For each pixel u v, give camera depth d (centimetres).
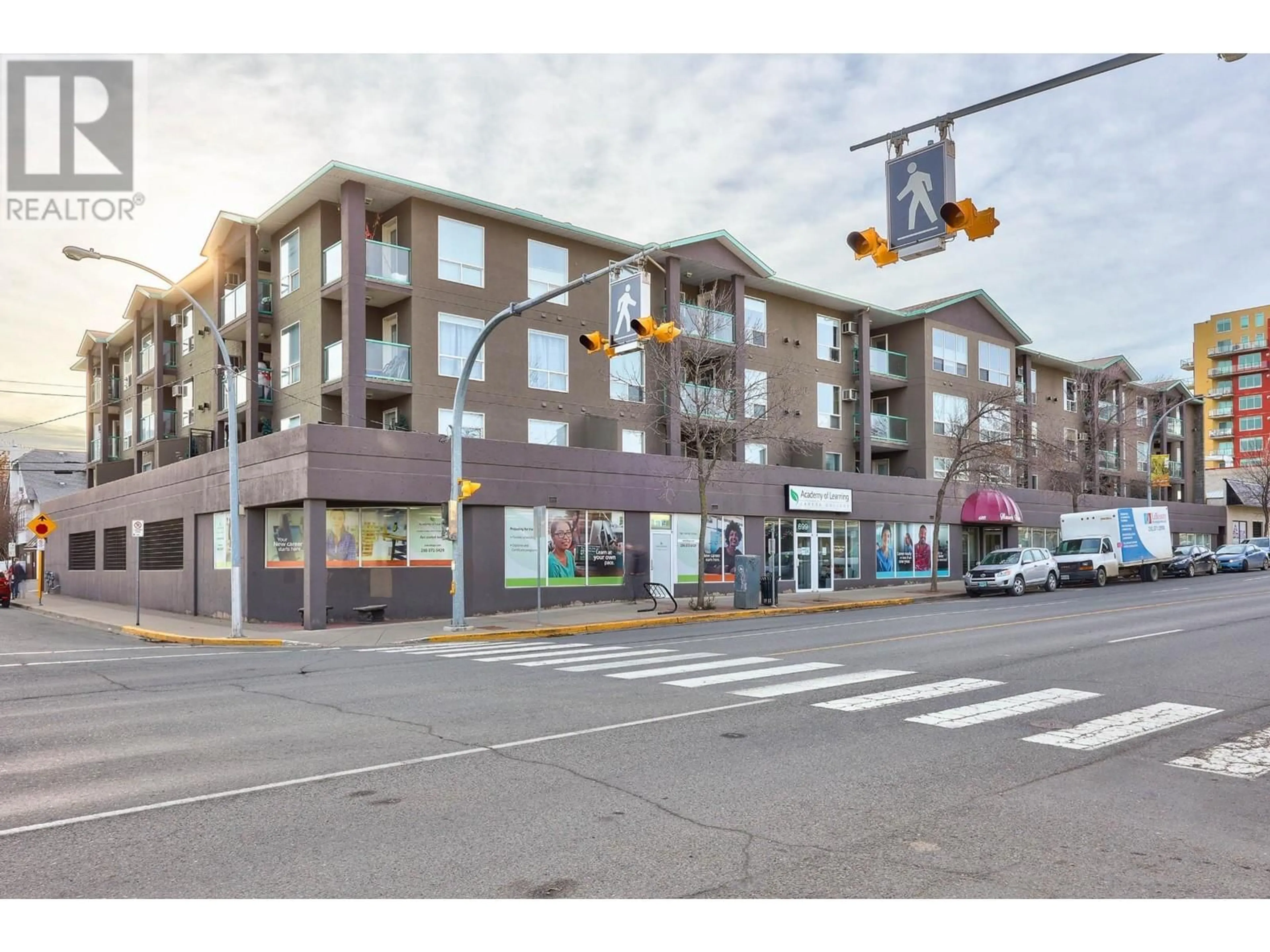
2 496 6644
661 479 2789
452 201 2602
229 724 925
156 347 3697
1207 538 5891
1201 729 855
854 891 469
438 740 825
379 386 2488
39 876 494
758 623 2162
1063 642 1555
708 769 712
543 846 535
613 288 1739
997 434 3644
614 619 2200
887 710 950
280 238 2870
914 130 907
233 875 492
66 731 907
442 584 2361
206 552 2672
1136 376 5381
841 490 3366
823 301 3644
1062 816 590
